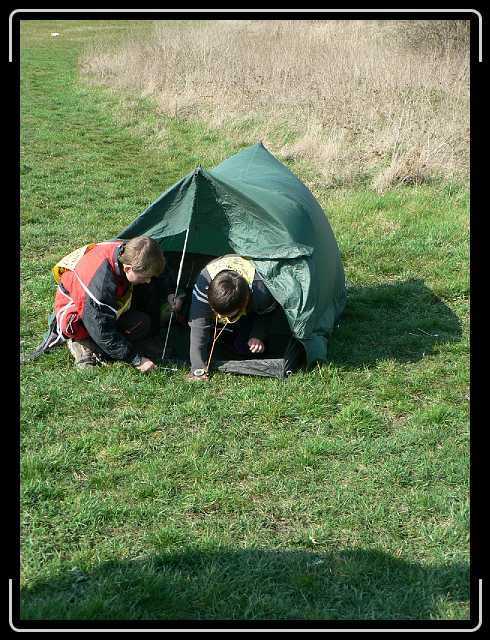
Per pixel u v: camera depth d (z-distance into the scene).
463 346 9.56
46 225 14.82
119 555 5.84
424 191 15.99
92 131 24.48
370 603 5.37
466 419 7.88
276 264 8.90
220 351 9.50
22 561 5.76
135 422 7.74
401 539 6.07
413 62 24.55
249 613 5.28
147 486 6.66
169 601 5.34
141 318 9.22
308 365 8.84
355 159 17.98
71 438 7.43
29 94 31.28
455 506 6.41
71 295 8.68
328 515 6.34
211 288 8.23
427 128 18.80
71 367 8.93
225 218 9.16
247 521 6.25
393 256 12.69
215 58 29.11
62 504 6.44
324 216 10.77
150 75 29.52
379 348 9.63
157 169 19.70
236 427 7.68
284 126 21.38
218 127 22.55
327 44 28.80
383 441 7.45
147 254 8.34
